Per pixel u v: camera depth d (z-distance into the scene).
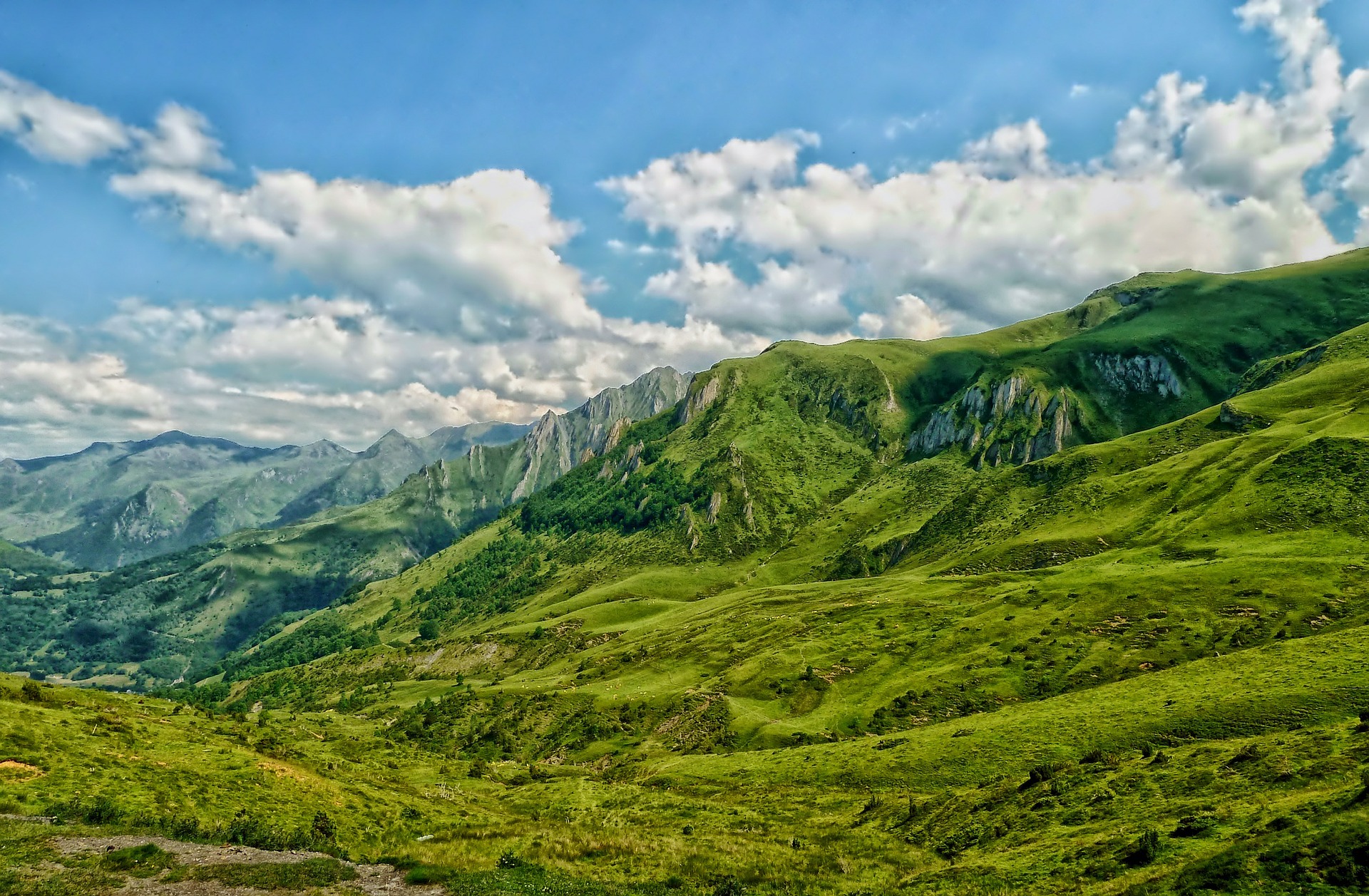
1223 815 31.84
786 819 67.69
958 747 79.12
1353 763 34.62
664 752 134.00
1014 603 151.00
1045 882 32.38
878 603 190.00
